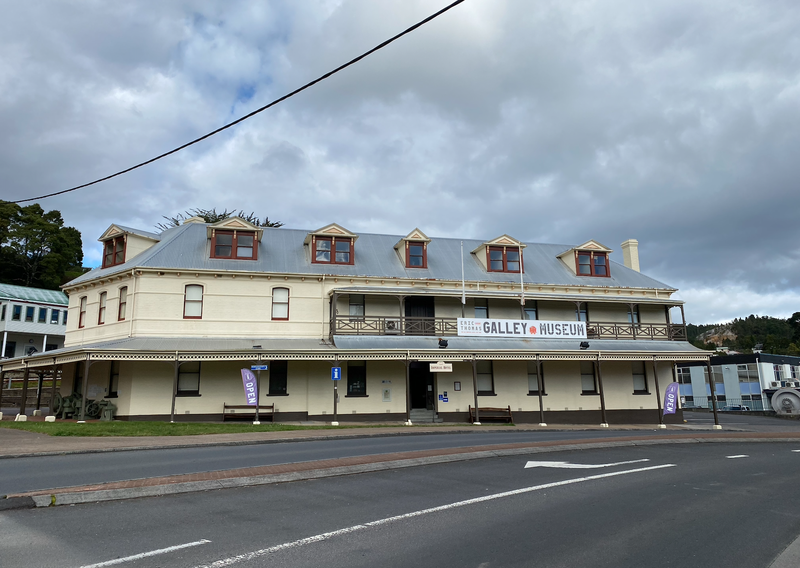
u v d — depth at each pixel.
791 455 16.12
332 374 24.33
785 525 7.93
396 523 7.49
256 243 27.77
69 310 28.95
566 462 13.34
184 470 11.29
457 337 28.14
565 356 27.50
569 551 6.44
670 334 31.47
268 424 22.22
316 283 27.50
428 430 21.62
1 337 48.19
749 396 49.66
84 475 10.58
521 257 31.12
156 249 27.00
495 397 28.88
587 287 31.52
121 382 24.69
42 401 37.56
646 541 6.95
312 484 10.27
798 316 98.38
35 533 6.77
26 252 56.38
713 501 9.40
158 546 6.30
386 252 30.91
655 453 15.61
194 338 25.30
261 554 6.07
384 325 27.42
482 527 7.36
